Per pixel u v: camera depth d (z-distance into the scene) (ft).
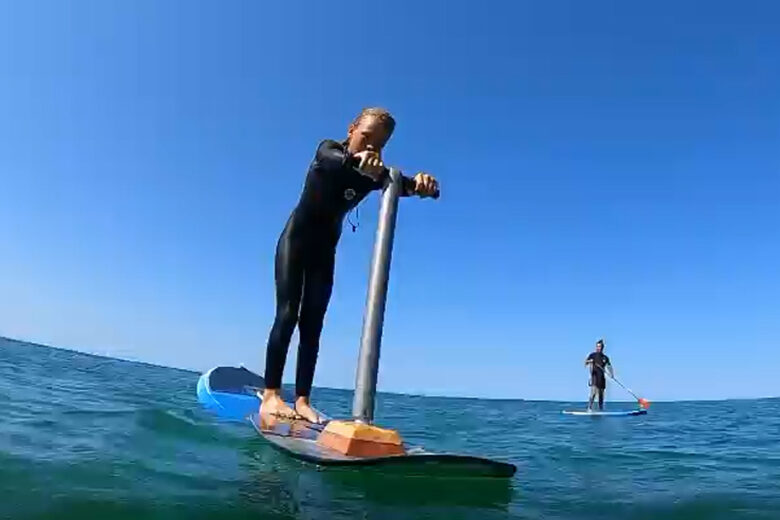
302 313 12.74
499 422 27.45
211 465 8.78
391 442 8.87
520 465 12.19
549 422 30.22
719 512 7.97
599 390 53.83
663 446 18.02
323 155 11.89
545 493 8.74
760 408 66.18
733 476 11.53
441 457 8.24
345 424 9.14
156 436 11.13
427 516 6.73
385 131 11.88
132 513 6.27
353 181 12.01
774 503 8.62
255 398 16.87
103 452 9.27
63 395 18.71
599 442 18.92
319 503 6.99
